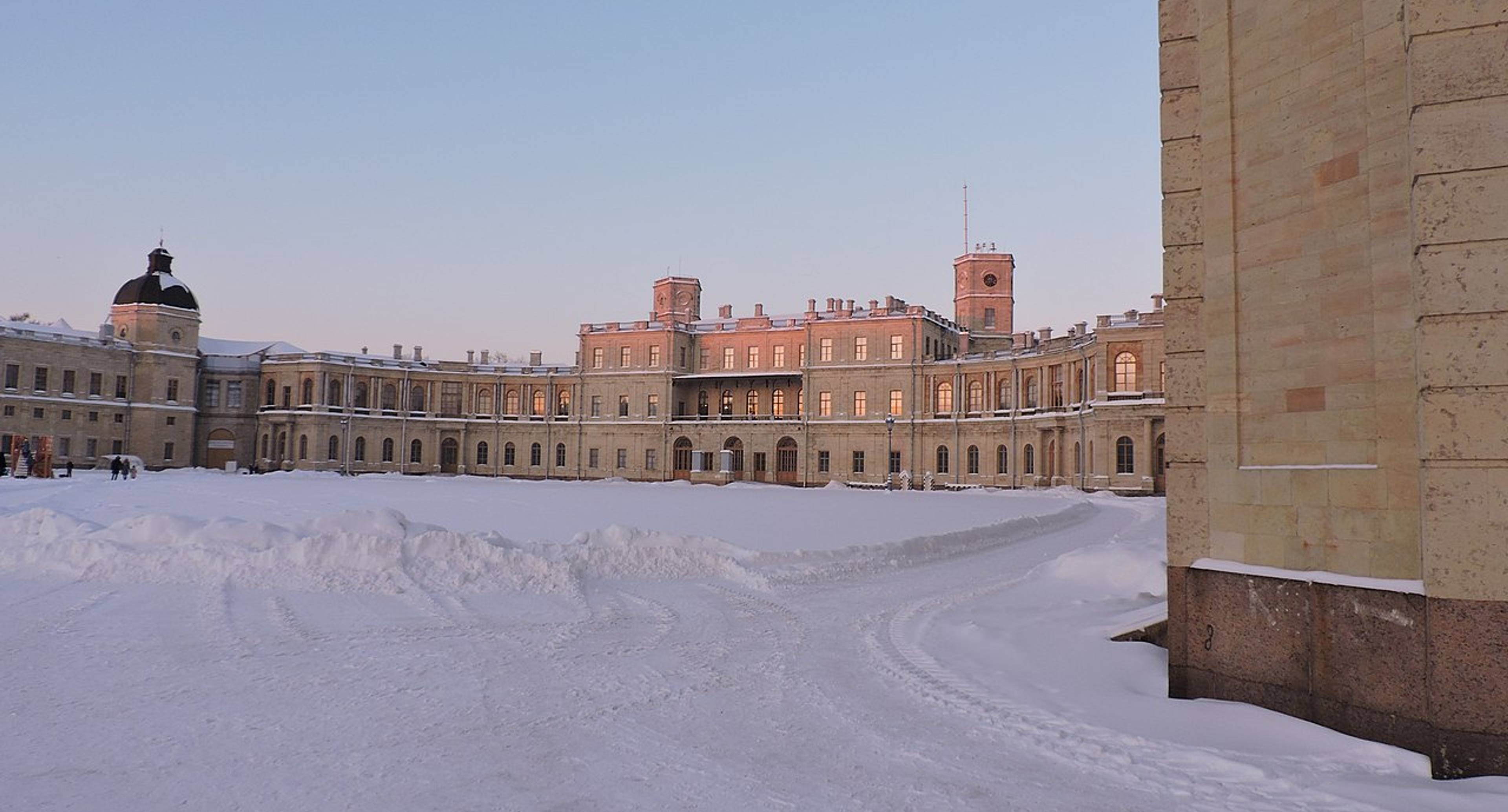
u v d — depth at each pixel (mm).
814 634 14164
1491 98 7469
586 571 19734
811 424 94938
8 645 12469
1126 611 15023
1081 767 7926
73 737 8484
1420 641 7805
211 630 13617
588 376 105812
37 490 46781
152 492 47312
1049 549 27766
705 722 9320
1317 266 9281
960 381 88750
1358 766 7688
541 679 11047
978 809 6969
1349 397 8875
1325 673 8719
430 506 39688
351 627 14023
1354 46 9000
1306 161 9453
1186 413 10617
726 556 21453
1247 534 9867
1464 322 7473
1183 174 10914
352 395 102125
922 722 9336
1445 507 7500
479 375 109438
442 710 9609
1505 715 7184
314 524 20422
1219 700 9859
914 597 17938
